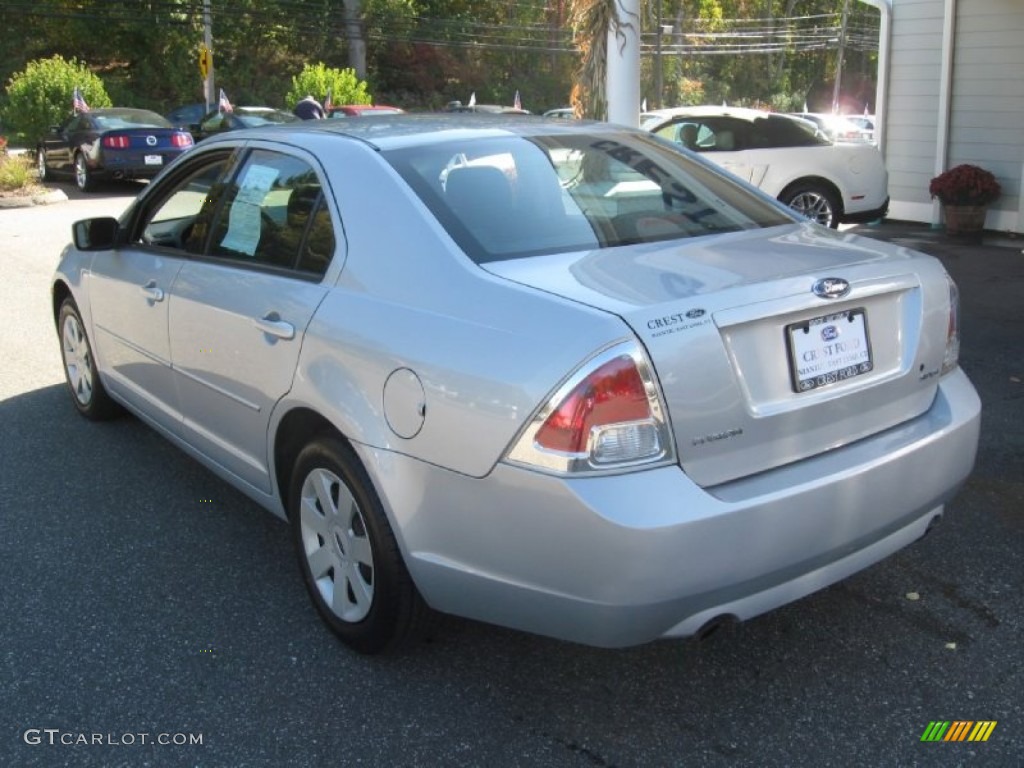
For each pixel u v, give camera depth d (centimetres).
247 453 381
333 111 2345
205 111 3003
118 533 429
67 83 2497
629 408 254
